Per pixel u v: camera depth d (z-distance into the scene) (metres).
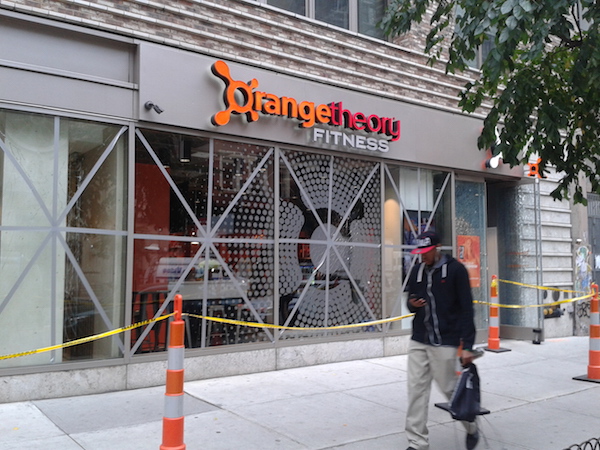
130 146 7.03
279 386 7.29
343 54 9.12
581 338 12.08
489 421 6.07
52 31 6.62
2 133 6.38
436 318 4.84
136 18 7.08
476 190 11.20
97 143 6.91
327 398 6.77
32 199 6.53
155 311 7.24
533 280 11.38
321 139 8.62
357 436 5.44
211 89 7.62
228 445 5.12
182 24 7.47
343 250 9.03
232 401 6.57
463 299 4.77
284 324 8.34
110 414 5.94
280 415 6.07
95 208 6.89
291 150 8.50
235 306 7.89
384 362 8.91
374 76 9.45
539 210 11.33
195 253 7.59
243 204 8.02
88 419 5.76
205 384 7.32
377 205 9.49
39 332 6.49
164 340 7.29
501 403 6.80
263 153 8.23
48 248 6.57
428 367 4.96
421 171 10.20
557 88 6.60
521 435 5.60
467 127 10.69
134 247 7.11
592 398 7.09
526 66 6.69
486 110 11.04
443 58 10.44
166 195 7.37
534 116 8.60
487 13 5.38
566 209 12.60
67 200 6.72
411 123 9.84
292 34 8.53
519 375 8.35
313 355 8.57
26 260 6.45
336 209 8.98
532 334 11.25
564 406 6.70
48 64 6.59
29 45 6.48
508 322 11.76
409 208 9.97
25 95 6.38
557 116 6.15
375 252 9.42
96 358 6.82
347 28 9.57
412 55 10.04
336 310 8.90
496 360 9.50
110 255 6.97
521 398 7.04
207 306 7.66
